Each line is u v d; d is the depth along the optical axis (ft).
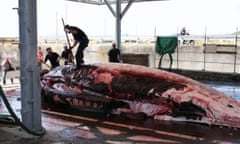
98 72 26.55
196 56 53.88
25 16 17.29
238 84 43.16
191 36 60.44
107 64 27.14
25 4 17.24
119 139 18.35
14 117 17.02
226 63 51.11
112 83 25.45
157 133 19.80
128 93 24.63
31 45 17.46
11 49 56.49
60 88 28.53
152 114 23.54
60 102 28.58
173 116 22.85
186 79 23.43
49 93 29.32
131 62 50.85
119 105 24.99
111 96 25.41
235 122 20.72
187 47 54.60
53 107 28.60
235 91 36.42
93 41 79.97
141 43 66.39
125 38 76.79
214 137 18.95
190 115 22.24
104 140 18.06
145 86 24.08
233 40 61.46
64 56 39.37
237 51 50.37
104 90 25.80
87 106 26.71
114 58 43.47
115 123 22.53
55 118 24.09
